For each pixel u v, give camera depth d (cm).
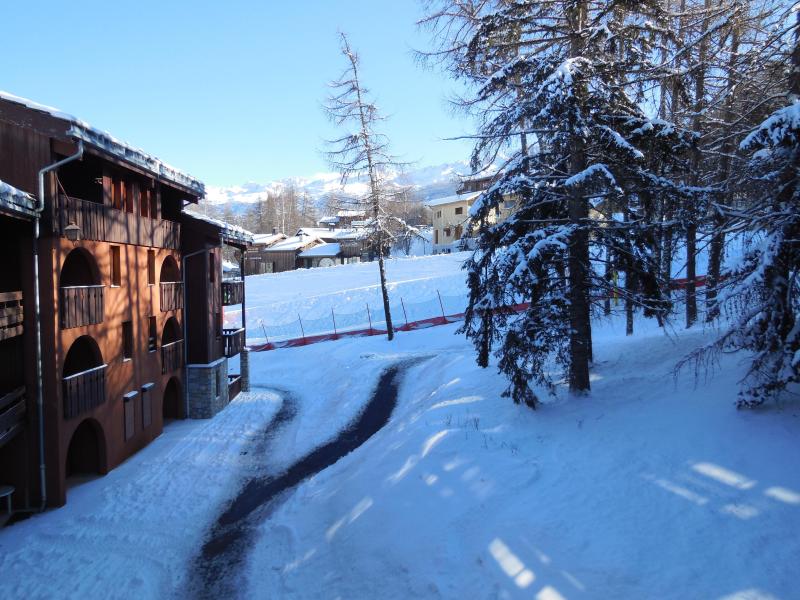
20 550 1023
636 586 578
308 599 796
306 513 1095
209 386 1978
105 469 1405
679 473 754
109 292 1445
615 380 1184
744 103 1191
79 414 1292
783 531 595
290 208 11769
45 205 1192
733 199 1070
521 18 1009
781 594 518
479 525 770
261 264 6481
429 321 3109
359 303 3731
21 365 1214
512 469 894
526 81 1067
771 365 828
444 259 4825
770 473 693
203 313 2003
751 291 783
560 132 997
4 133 1182
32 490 1205
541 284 1057
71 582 915
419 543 784
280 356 2992
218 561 980
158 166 1619
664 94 1348
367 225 2897
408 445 1135
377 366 2406
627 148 901
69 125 1154
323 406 2070
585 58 947
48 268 1202
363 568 808
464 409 1264
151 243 1691
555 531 703
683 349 1286
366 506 970
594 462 850
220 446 1631
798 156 751
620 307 2027
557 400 1145
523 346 1044
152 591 894
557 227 997
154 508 1202
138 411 1598
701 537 623
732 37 1276
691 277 1484
